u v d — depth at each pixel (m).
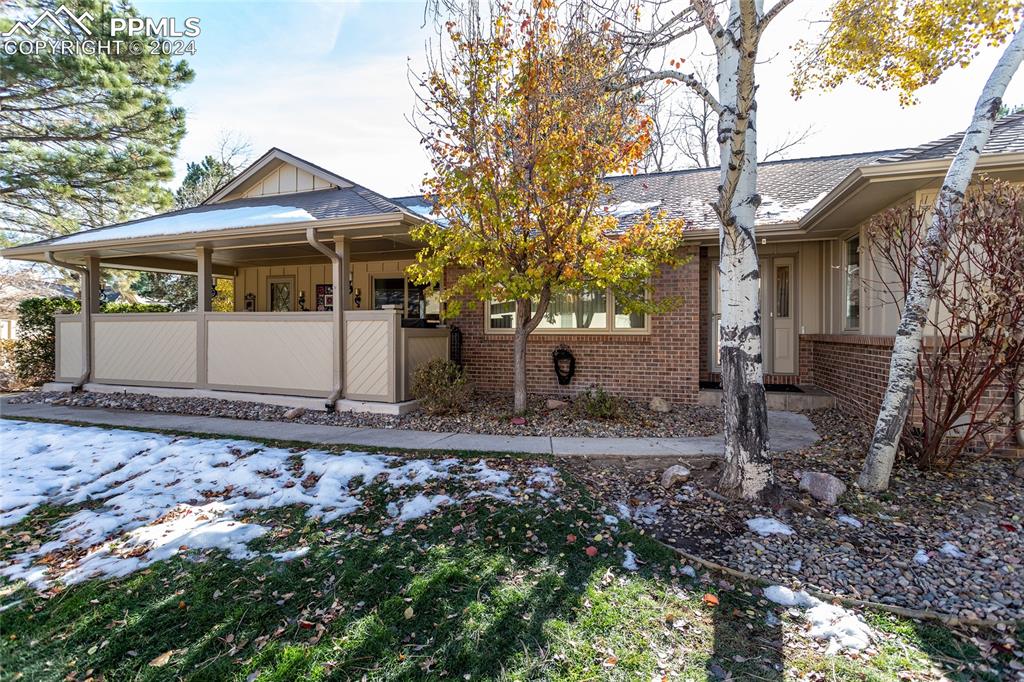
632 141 6.09
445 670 2.21
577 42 5.16
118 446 5.78
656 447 5.60
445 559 3.08
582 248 6.24
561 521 3.58
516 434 6.29
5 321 14.44
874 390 6.11
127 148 13.70
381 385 7.52
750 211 4.02
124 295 19.86
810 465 4.87
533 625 2.49
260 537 3.42
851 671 2.22
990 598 2.73
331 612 2.60
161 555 3.18
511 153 6.14
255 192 11.41
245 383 8.44
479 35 5.89
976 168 4.80
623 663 2.25
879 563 3.07
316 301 11.89
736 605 2.70
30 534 3.59
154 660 2.29
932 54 5.49
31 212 14.40
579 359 8.54
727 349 4.14
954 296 4.45
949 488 4.23
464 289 6.98
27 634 2.49
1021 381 4.80
